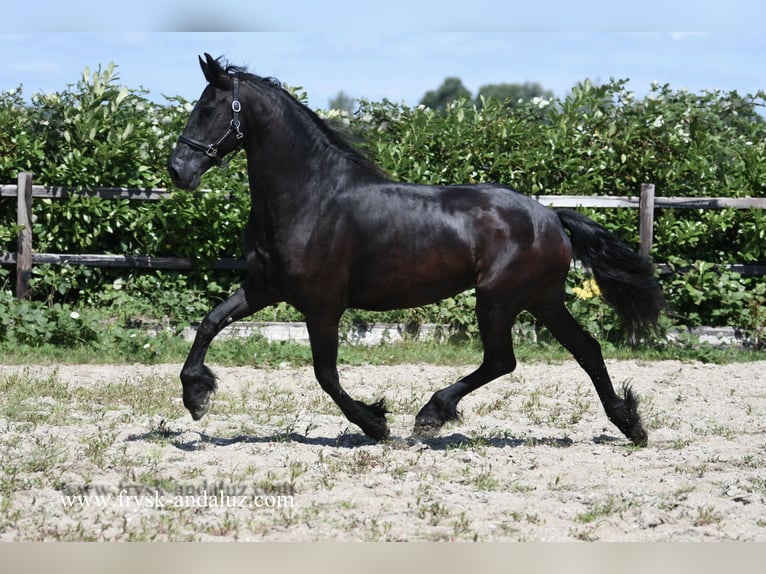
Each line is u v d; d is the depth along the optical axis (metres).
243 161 15.63
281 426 9.73
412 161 15.77
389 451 8.62
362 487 7.51
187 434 9.17
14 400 10.30
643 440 9.16
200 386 8.45
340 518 6.73
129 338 13.95
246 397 11.18
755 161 16.19
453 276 8.70
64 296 15.49
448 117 16.25
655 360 14.80
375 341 15.17
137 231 15.48
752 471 8.29
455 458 8.48
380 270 8.56
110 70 15.70
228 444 8.91
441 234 8.60
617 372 13.72
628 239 15.82
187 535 6.34
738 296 15.48
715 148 16.44
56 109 15.45
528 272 8.75
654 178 16.19
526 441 9.35
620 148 16.12
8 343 13.81
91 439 8.66
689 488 7.64
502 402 11.36
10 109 15.53
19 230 14.88
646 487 7.69
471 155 15.89
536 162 15.73
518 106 17.09
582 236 9.13
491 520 6.78
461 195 8.80
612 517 6.89
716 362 14.80
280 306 15.55
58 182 15.24
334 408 10.83
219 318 8.54
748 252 15.90
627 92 16.59
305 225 8.40
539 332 15.38
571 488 7.66
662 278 15.70
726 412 11.12
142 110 15.95
